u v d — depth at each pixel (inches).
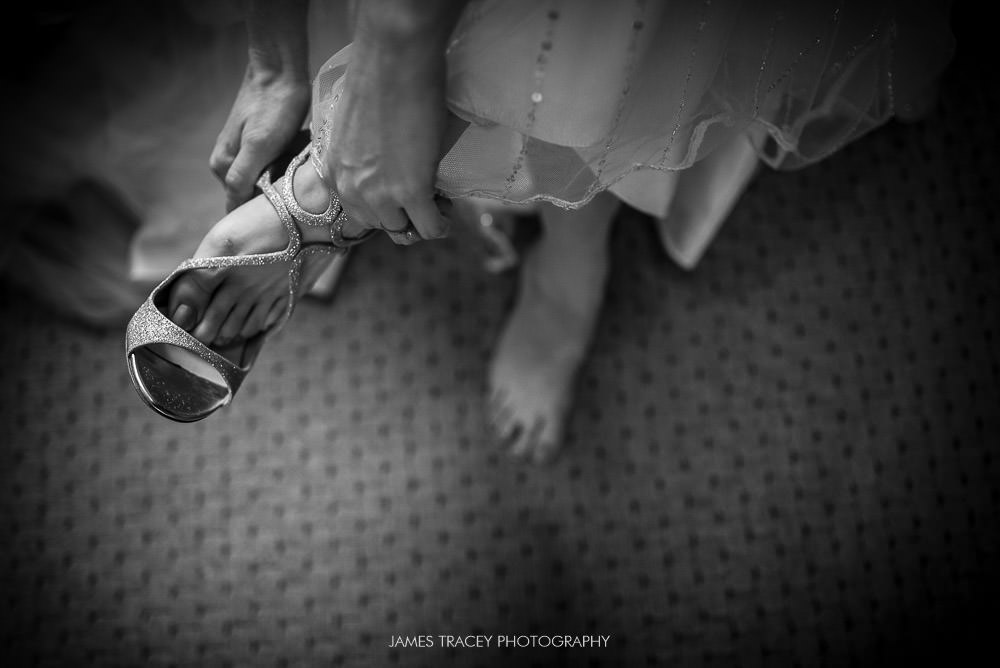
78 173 52.5
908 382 54.9
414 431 54.1
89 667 50.7
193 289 39.1
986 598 52.2
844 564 52.9
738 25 36.9
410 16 33.3
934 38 39.2
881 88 40.2
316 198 38.8
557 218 47.4
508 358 53.7
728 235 56.7
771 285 56.2
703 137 39.1
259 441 53.7
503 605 52.2
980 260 56.2
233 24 44.5
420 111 34.9
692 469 54.1
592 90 35.8
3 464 52.9
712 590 52.6
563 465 54.0
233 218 39.1
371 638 51.6
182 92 48.2
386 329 55.4
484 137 37.4
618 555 53.0
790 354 55.4
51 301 54.5
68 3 47.2
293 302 40.7
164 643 51.2
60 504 52.6
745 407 54.8
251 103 40.0
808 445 54.3
